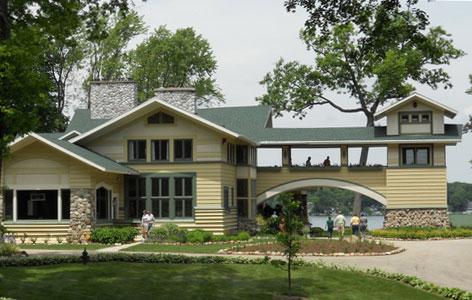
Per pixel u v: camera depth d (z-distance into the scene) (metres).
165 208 38.06
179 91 43.03
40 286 18.97
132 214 38.50
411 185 43.53
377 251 29.20
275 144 44.66
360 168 44.44
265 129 46.34
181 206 37.94
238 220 41.41
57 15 18.41
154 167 38.25
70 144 37.38
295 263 22.73
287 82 59.41
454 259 28.09
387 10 16.84
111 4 20.56
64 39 19.36
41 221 34.84
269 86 60.16
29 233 34.84
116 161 38.56
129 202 38.53
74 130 42.84
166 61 64.12
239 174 42.06
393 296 20.22
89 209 34.62
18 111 16.14
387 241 36.47
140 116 38.41
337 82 58.53
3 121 16.31
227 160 39.50
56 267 22.36
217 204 37.53
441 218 43.09
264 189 45.34
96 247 31.73
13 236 32.47
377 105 58.56
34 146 34.94
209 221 37.47
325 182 44.78
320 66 57.28
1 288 18.34
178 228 35.34
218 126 37.06
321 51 57.84
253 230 41.41
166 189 38.16
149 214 35.69
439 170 43.34
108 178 37.12
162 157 38.34
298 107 59.31
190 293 19.25
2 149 16.66
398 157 43.78
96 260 23.91
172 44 63.56
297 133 45.50
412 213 43.38
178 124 38.19
